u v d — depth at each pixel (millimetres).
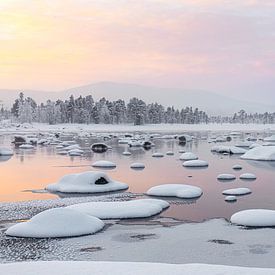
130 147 68812
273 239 15719
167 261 13297
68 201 23109
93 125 166875
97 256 13773
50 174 34875
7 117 190250
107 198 24078
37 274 8188
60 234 15977
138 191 26500
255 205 22016
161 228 17312
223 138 91000
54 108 169375
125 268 8562
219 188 27594
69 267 8664
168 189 25125
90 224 16812
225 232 16703
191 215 19703
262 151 48812
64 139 90125
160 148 66625
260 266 12867
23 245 14977
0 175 34219
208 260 13422
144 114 180375
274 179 31875
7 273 8273
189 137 87750
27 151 59531
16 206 21781
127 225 17734
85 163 43719
